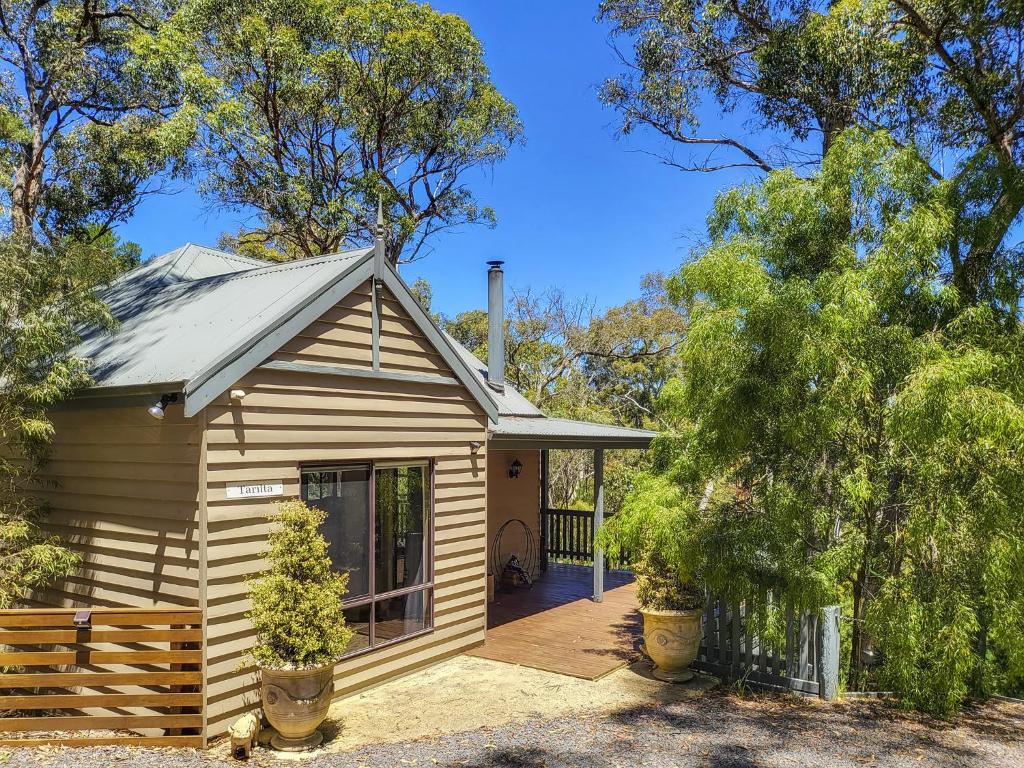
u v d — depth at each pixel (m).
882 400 6.27
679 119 12.88
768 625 6.52
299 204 17.44
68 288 6.43
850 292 5.95
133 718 5.15
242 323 6.06
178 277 8.58
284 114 17.70
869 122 9.87
